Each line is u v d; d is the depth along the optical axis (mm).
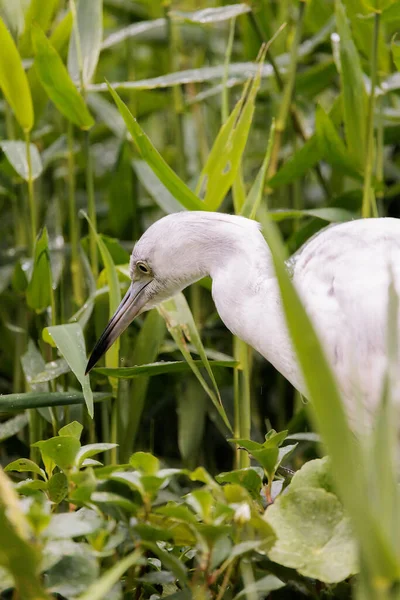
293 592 4496
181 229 5273
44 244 5688
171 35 8000
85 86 6320
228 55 6129
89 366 5668
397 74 7230
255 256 5125
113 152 10320
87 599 3172
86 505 3869
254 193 5699
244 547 3605
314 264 4906
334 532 3814
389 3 5680
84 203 8758
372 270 4668
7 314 8031
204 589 3594
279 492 4457
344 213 6168
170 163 9289
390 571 2904
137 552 3484
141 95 8727
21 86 5898
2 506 3303
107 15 10820
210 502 3541
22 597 3441
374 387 4594
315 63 8805
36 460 5957
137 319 6992
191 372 6633
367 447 3207
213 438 7180
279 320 4980
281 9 8070
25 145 6570
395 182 8578
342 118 6723
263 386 7711
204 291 7918
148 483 3635
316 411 2873
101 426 6852
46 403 5109
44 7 6641
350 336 4648
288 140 8383
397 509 3039
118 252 6547
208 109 9188
